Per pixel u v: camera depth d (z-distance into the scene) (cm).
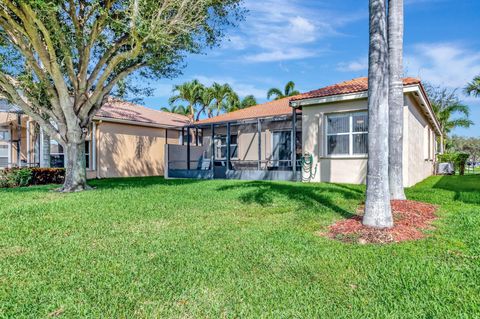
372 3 504
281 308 264
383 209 495
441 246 411
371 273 330
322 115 1235
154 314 257
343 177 1189
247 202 777
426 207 657
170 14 941
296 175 1343
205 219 600
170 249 419
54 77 956
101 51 1130
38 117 1048
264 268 349
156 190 1016
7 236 489
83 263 372
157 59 1078
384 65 501
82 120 1076
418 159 1313
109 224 566
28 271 349
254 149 1780
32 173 1323
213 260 375
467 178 1505
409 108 1086
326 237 468
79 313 259
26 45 956
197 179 1572
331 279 319
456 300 270
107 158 1850
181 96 3359
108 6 884
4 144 1923
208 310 263
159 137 2222
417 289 292
